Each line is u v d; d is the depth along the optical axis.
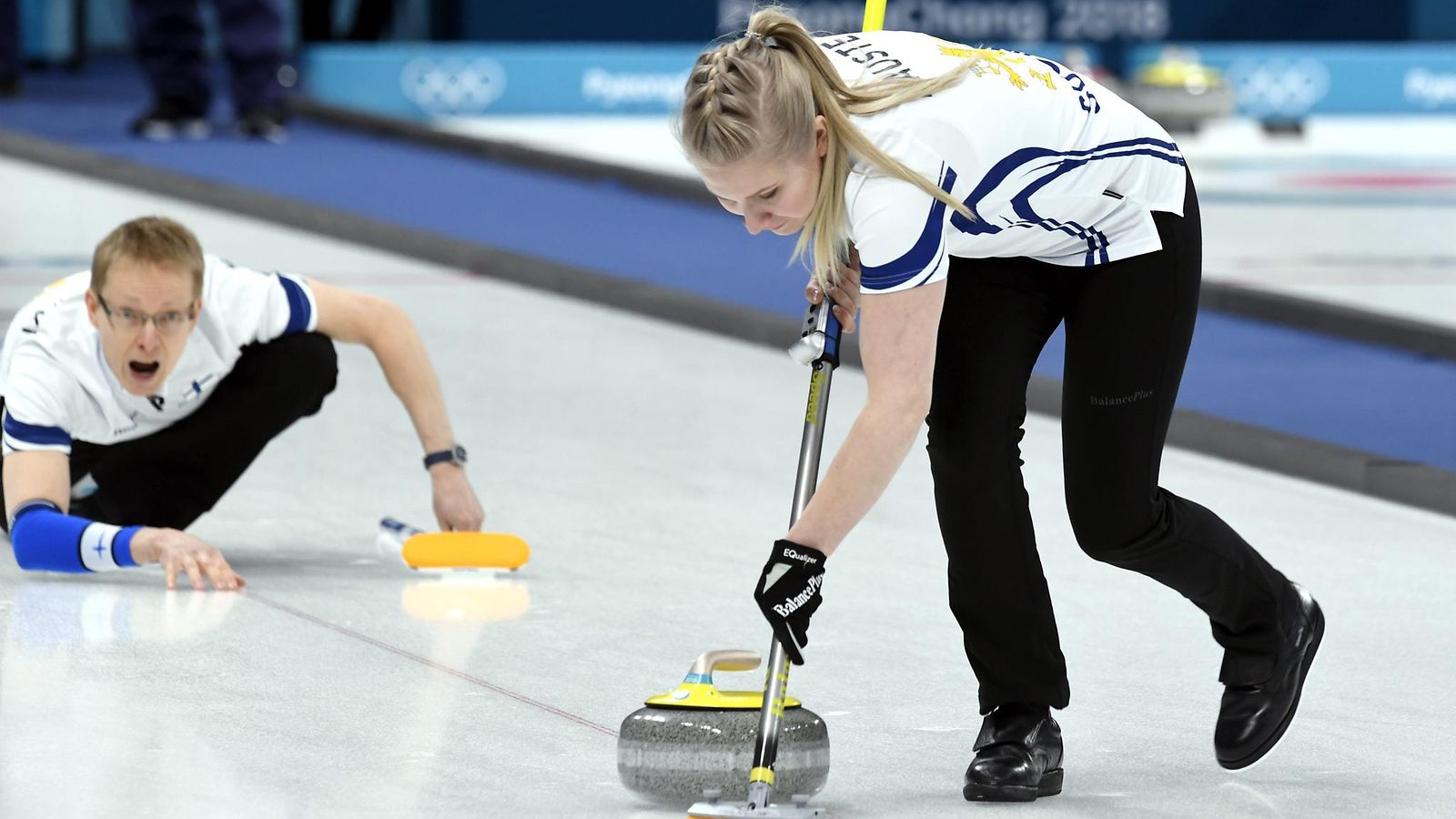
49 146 38.62
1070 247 9.34
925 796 9.48
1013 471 9.39
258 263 29.55
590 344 24.53
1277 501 17.25
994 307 9.40
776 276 29.12
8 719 10.27
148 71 42.69
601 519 15.84
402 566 14.18
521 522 15.66
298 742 10.02
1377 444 19.19
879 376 8.55
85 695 10.73
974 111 8.65
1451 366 23.89
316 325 13.77
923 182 8.34
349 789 9.30
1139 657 12.22
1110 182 9.20
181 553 12.95
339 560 14.30
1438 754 10.36
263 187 35.84
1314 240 34.09
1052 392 20.81
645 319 26.58
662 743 8.95
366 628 12.38
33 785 9.23
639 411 20.52
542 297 28.09
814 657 12.04
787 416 20.52
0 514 13.99
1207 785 9.80
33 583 13.28
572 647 12.05
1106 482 9.57
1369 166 45.94
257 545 14.69
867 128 8.41
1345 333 25.67
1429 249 33.34
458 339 24.55
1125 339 9.39
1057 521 16.03
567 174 39.72
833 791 9.53
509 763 9.75
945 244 8.52
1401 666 12.12
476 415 20.06
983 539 9.39
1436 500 16.92
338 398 20.67
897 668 11.83
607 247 31.53
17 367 13.09
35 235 30.61
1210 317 27.36
